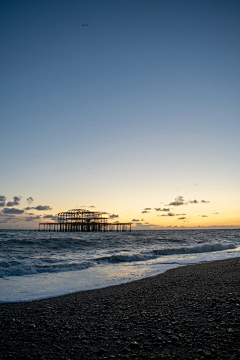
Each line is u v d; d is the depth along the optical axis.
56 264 12.23
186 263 14.15
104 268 12.41
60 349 3.77
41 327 4.68
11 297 6.96
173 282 8.65
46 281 9.23
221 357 3.30
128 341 3.98
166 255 18.38
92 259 14.55
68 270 11.68
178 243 32.66
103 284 8.77
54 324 4.82
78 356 3.55
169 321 4.74
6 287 8.19
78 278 9.85
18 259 14.80
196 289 7.34
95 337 4.18
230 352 3.41
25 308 5.93
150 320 4.86
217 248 23.36
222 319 4.63
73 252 20.50
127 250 21.97
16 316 5.32
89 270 11.77
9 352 3.69
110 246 27.27
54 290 7.83
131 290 7.68
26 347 3.85
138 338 4.07
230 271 10.45
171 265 13.36
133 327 4.55
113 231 135.00
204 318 4.76
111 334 4.29
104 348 3.77
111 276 10.30
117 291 7.61
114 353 3.60
